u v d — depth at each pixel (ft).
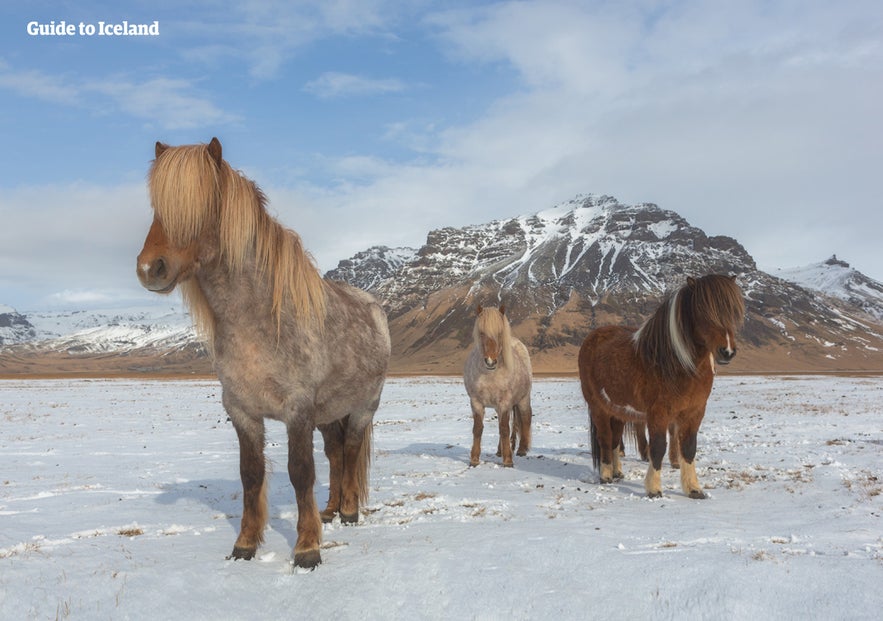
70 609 14.38
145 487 31.73
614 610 13.55
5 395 140.87
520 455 42.96
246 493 18.62
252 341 17.88
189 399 123.34
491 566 16.22
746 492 27.48
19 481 33.76
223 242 17.75
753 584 14.12
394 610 14.17
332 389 20.43
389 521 22.90
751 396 112.68
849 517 21.42
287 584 15.99
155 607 14.53
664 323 26.89
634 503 25.89
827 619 12.55
